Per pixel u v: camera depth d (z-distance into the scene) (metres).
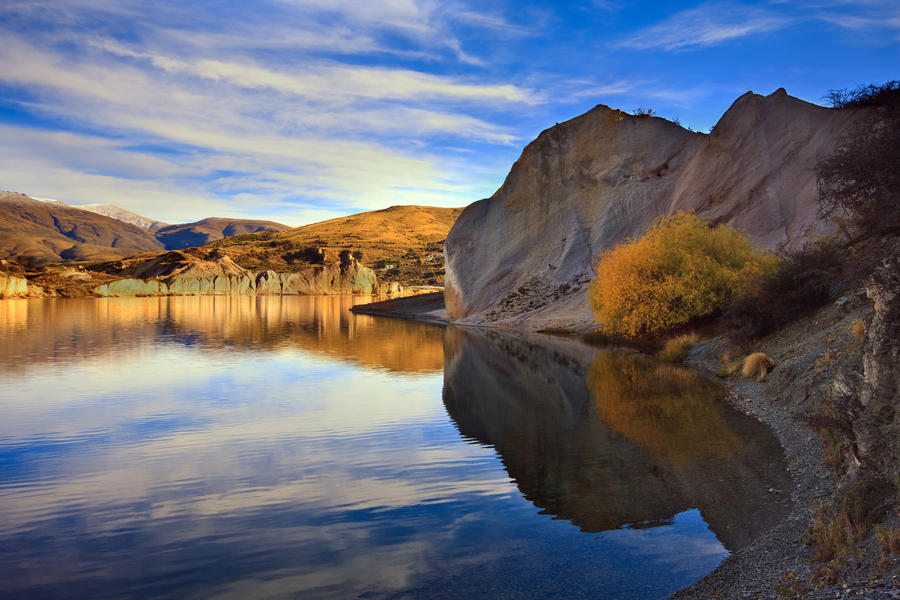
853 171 20.59
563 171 55.78
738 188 39.53
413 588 6.75
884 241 19.53
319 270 177.25
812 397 14.12
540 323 45.59
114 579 7.08
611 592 6.55
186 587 6.85
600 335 36.56
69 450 13.63
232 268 167.38
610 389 20.16
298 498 10.11
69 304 94.31
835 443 10.66
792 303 21.95
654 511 9.02
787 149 39.00
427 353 33.69
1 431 15.63
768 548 7.41
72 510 9.62
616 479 10.64
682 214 33.03
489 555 7.62
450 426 15.77
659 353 28.02
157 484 11.02
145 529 8.74
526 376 24.19
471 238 60.28
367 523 8.85
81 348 36.22
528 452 12.82
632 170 51.44
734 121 42.91
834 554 6.52
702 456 11.77
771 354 20.56
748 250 31.12
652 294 30.66
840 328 16.67
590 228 51.91
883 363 8.31
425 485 10.71
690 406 16.80
